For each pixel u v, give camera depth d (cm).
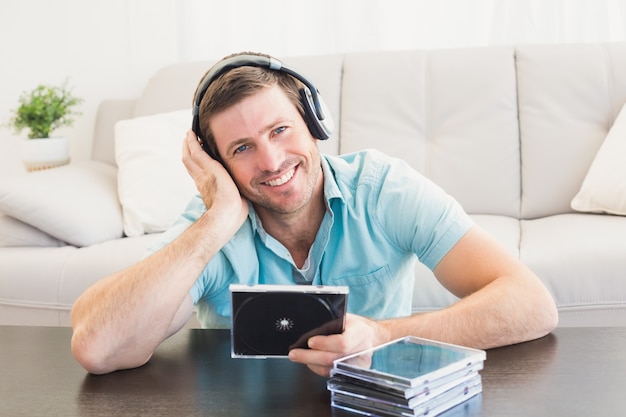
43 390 105
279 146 124
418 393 90
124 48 315
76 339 114
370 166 143
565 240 196
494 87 249
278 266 140
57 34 317
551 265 188
